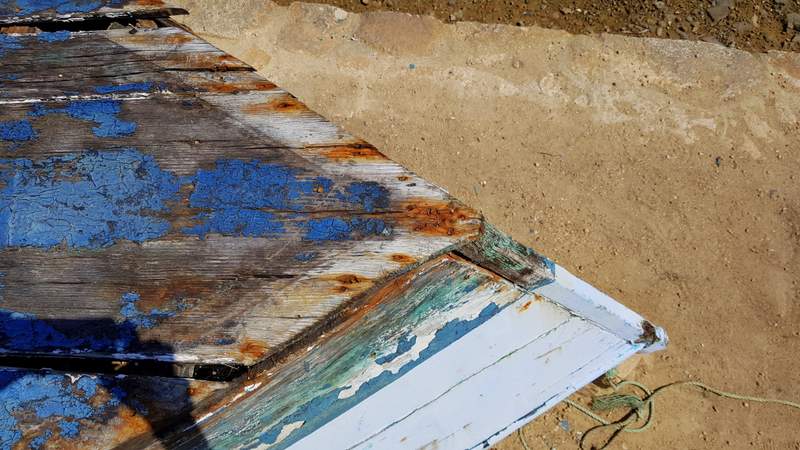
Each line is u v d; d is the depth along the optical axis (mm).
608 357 2469
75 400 1510
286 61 4262
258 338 1565
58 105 1898
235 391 1554
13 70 1982
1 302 1637
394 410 2189
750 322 3555
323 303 1584
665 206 3809
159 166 1771
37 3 2139
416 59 4234
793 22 4250
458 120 4066
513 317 2215
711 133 3955
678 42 4188
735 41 4242
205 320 1588
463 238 1606
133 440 1490
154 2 2125
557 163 3932
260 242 1647
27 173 1793
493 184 3908
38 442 1477
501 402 2381
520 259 1934
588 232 3773
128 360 1570
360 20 4359
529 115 4051
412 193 1659
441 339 2137
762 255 3691
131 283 1640
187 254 1656
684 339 3514
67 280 1654
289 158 1741
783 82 4066
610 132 3982
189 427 1540
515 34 4277
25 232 1714
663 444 3332
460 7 4469
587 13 4406
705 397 3412
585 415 3369
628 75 4117
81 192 1753
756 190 3828
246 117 1816
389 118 4094
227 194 1712
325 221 1649
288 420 1941
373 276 1588
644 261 3697
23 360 1600
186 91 1886
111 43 2008
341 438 2125
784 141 3938
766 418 3377
